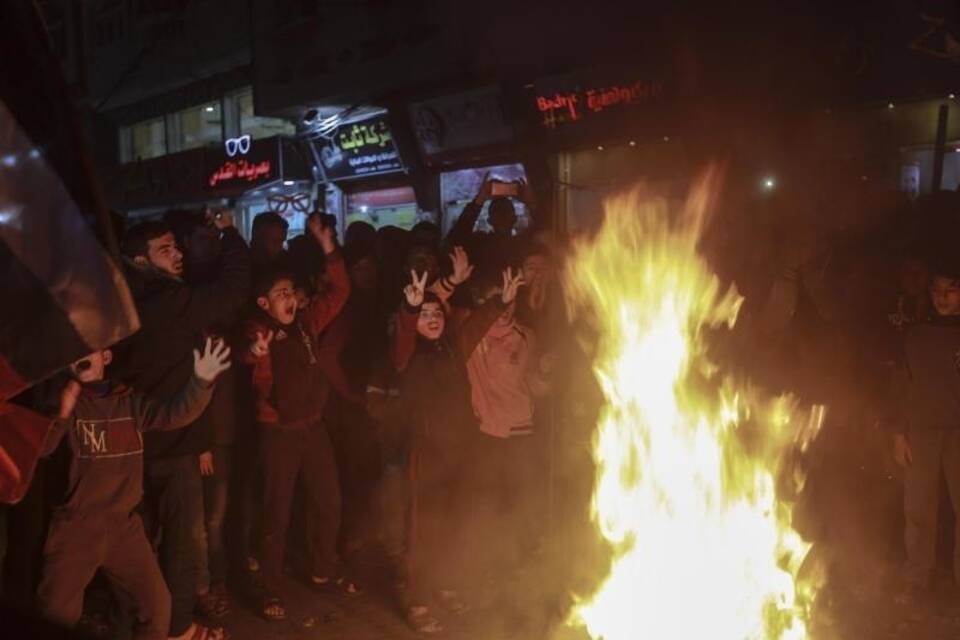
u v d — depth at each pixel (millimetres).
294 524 5848
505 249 5762
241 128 17188
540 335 5324
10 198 2055
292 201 7391
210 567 4766
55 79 2080
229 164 16047
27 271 2068
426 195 13195
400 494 4703
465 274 4629
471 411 4723
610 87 9727
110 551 3490
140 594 3615
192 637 4168
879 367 5262
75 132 2090
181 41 17031
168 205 18812
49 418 2889
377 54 12461
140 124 20234
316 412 4629
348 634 4320
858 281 5301
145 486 4055
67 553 3387
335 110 14086
